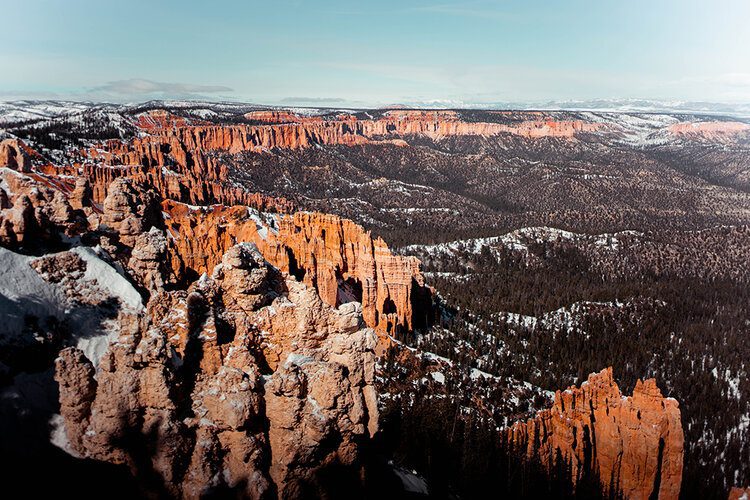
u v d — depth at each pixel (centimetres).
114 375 3306
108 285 4281
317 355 4034
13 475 2994
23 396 3319
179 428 3312
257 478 3372
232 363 3772
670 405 5834
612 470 5903
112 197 5519
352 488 3834
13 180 5147
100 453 3234
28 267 3956
